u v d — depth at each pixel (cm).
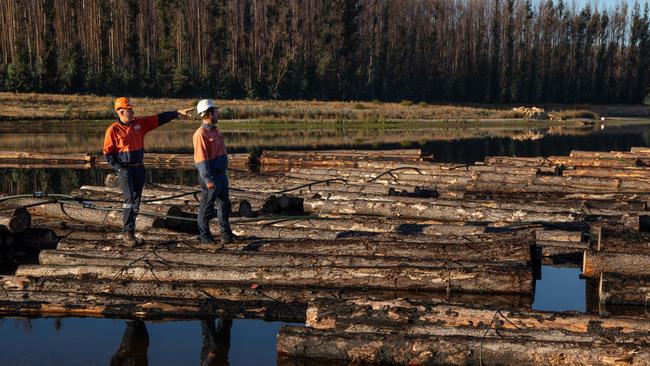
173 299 730
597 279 825
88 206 1049
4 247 961
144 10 8169
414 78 9019
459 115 5794
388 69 8838
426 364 575
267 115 5247
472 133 4356
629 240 799
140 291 745
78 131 4162
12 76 6181
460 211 1070
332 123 5116
